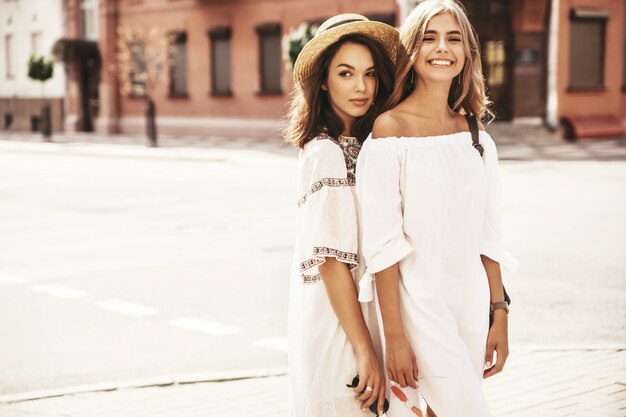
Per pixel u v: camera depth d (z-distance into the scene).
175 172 21.05
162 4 34.06
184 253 10.30
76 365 6.04
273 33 30.50
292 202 14.97
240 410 4.96
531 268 8.79
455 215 2.91
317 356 2.93
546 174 18.06
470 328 2.96
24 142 33.06
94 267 9.58
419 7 2.96
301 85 3.03
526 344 6.24
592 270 8.66
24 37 40.84
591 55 28.23
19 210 14.59
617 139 27.45
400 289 2.90
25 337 6.80
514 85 27.02
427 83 2.97
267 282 8.60
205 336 6.72
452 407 2.85
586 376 5.35
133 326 7.07
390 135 2.90
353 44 2.99
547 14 27.02
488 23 26.94
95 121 37.62
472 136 3.00
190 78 33.41
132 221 13.07
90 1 37.44
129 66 35.38
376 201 2.85
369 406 2.90
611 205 13.28
